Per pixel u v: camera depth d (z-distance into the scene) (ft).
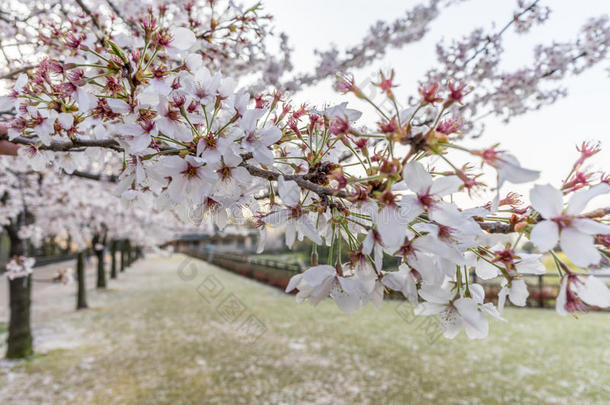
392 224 2.22
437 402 13.12
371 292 2.61
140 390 14.15
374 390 14.23
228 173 2.89
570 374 14.55
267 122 3.30
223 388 14.37
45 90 3.24
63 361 17.40
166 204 3.27
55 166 4.21
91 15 6.11
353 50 11.46
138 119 2.95
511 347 18.75
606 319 22.20
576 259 1.92
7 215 18.13
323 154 2.97
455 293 2.63
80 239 31.12
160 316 27.66
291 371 16.24
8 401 13.05
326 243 3.11
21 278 18.25
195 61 3.33
